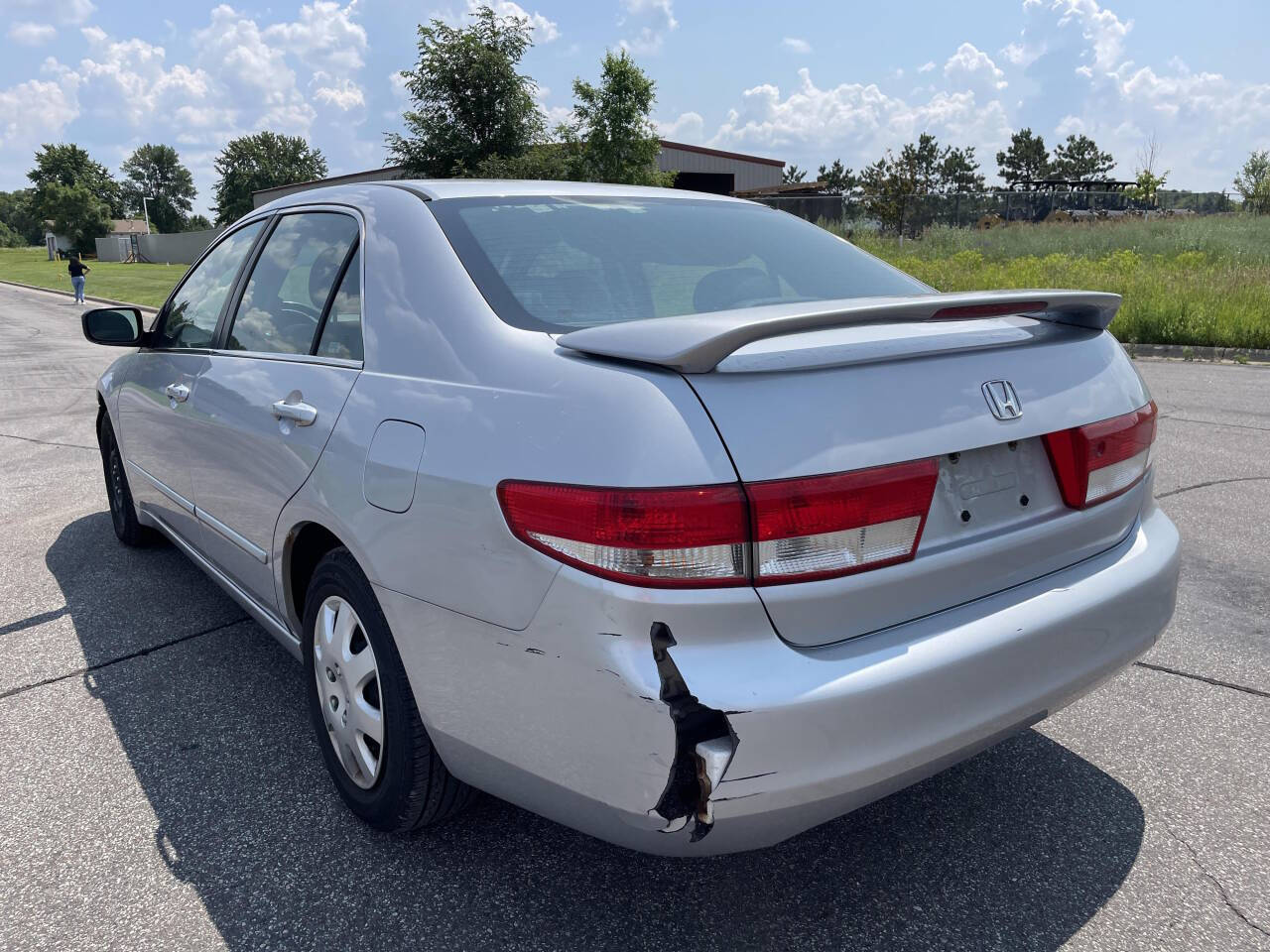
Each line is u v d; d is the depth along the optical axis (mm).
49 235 89625
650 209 2814
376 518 2119
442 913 2176
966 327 2098
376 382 2271
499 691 1877
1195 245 21000
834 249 2936
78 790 2689
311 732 3004
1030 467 2111
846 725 1714
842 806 1777
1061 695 2055
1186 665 3361
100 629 3812
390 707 2219
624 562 1665
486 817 2557
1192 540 4633
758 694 1650
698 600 1655
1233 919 2127
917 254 23391
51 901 2230
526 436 1839
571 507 1717
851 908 2180
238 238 3467
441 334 2189
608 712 1693
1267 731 2934
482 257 2314
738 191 40719
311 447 2396
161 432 3633
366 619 2254
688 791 1690
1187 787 2645
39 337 19500
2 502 5797
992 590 2016
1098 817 2514
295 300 2826
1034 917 2143
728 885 2268
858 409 1804
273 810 2584
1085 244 22656
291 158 114062
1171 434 7055
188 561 4621
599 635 1688
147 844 2443
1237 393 8922
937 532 1922
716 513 1650
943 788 2670
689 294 2408
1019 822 2502
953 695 1845
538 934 2105
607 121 24344
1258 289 13367
